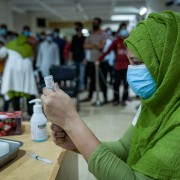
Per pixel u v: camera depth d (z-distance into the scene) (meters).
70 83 4.33
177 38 0.63
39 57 5.91
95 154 0.64
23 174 0.73
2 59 3.61
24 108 3.79
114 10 10.20
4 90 3.41
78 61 5.59
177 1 6.80
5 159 0.78
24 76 3.40
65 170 0.87
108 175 0.62
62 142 0.83
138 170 0.62
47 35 6.22
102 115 3.91
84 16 12.23
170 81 0.63
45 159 0.82
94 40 4.52
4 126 1.07
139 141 0.75
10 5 8.43
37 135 0.99
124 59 4.41
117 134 3.03
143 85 0.73
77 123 0.68
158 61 0.66
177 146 0.57
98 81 4.56
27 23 11.15
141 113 0.80
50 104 0.67
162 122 0.66
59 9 10.02
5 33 5.93
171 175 0.57
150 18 0.71
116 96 4.62
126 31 4.26
